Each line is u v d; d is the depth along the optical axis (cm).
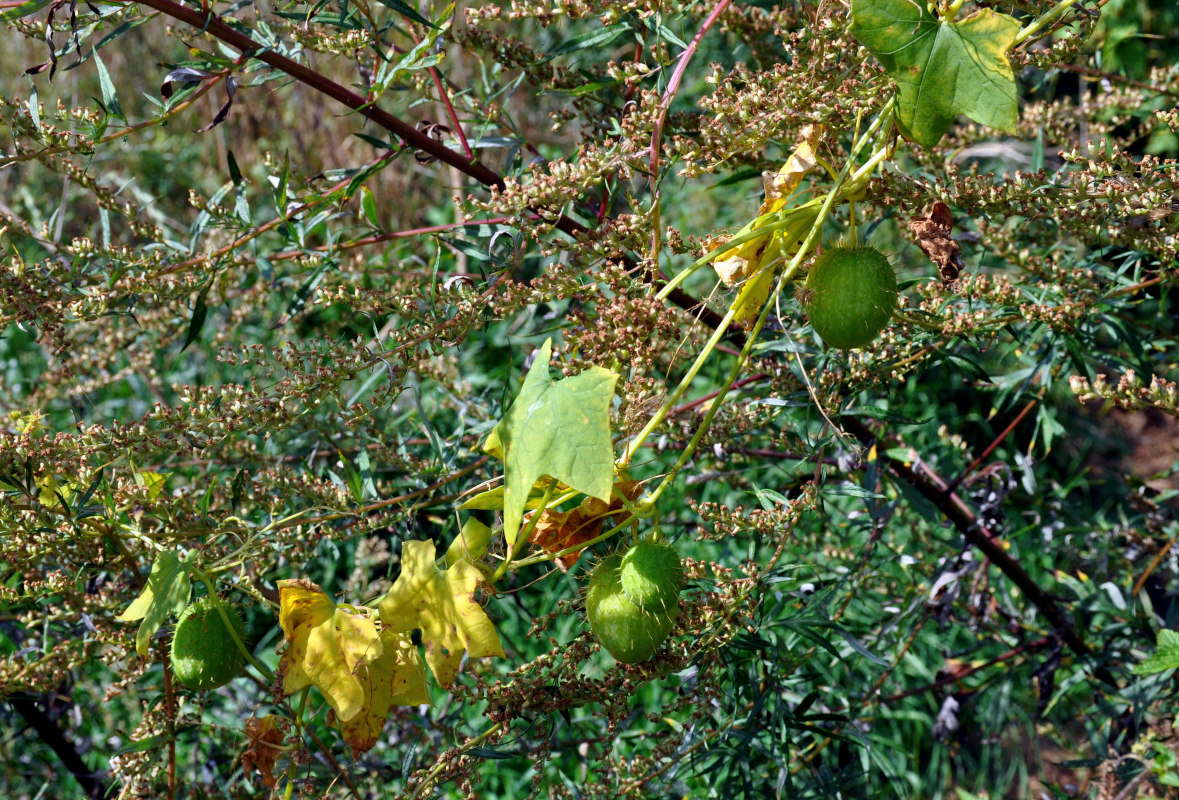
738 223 281
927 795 206
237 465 140
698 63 204
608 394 109
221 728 136
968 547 145
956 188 120
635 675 117
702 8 133
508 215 121
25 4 117
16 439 119
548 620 120
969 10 121
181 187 296
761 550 156
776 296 114
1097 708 147
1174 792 140
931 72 112
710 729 130
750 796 129
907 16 111
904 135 114
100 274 127
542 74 131
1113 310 137
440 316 124
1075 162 120
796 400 130
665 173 119
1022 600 174
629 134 117
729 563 175
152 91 312
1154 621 146
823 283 114
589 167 117
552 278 117
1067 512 177
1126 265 134
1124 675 152
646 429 114
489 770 192
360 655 111
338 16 123
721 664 126
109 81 121
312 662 112
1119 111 143
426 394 190
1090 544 163
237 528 122
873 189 120
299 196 133
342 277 147
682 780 138
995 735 174
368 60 132
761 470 192
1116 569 164
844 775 138
